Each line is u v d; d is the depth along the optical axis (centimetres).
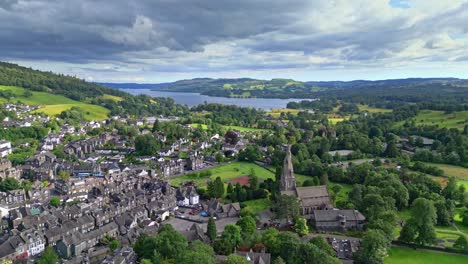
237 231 17350
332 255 16362
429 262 16862
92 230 19925
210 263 14150
